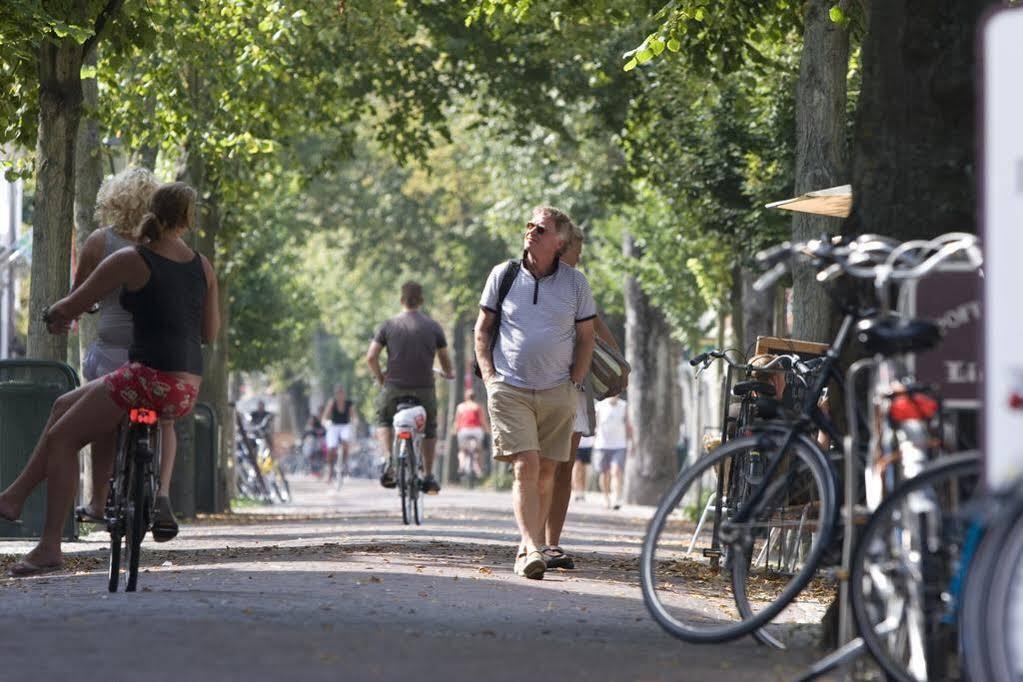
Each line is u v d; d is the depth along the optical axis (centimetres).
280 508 10225
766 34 6781
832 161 5394
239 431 11425
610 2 6794
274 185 10675
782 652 2477
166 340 3212
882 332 2234
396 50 9044
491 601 3106
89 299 3180
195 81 7981
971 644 1839
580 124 11544
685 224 9738
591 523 7794
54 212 5175
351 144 9306
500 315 3703
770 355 4109
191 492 7562
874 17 2677
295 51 8262
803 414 2448
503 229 13712
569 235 3697
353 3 7631
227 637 2380
